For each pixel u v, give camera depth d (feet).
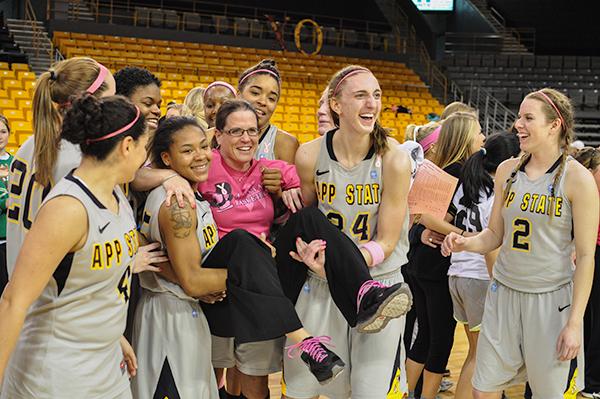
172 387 7.62
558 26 58.18
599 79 50.60
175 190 7.38
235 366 9.57
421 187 8.86
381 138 7.78
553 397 8.22
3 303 5.60
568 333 7.85
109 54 41.98
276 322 7.24
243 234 7.46
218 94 10.28
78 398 6.11
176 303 7.76
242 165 8.50
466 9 58.54
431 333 10.98
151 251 7.56
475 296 10.21
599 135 43.93
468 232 10.32
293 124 37.83
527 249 8.14
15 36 42.37
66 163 6.53
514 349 8.42
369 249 7.68
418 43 58.03
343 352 8.10
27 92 33.06
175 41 47.37
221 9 57.16
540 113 7.95
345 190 7.87
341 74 7.67
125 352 7.21
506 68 52.16
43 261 5.65
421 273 10.89
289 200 8.29
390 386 7.97
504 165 8.64
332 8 60.08
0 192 13.23
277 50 49.83
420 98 46.73
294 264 7.88
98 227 5.94
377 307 7.08
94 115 5.91
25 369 6.03
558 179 7.94
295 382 8.16
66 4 47.21
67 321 6.03
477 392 8.70
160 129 7.79
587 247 7.86
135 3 52.54
